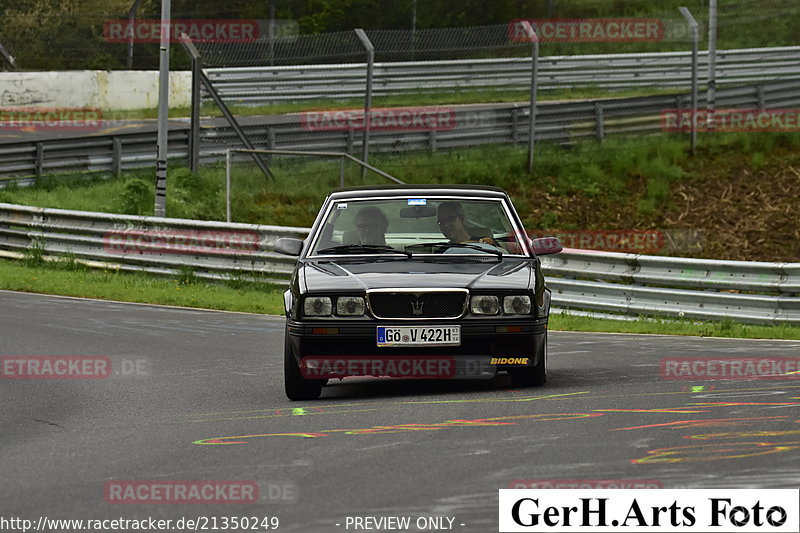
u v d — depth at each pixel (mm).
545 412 28469
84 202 92938
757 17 152250
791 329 51625
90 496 21594
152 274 73500
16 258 79750
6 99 129125
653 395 31000
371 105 104688
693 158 106938
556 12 166250
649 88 125000
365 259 34062
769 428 25859
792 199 97938
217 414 30531
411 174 101438
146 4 166250
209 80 103750
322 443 25500
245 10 166750
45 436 28297
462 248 34656
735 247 90125
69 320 55062
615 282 60750
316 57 117438
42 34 159250
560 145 107875
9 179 96500
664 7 162125
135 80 138750
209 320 56344
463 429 26484
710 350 43281
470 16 165750
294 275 33500
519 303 31406
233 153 101250
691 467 22172
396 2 166125
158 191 83688
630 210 98312
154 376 38500
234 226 70875
